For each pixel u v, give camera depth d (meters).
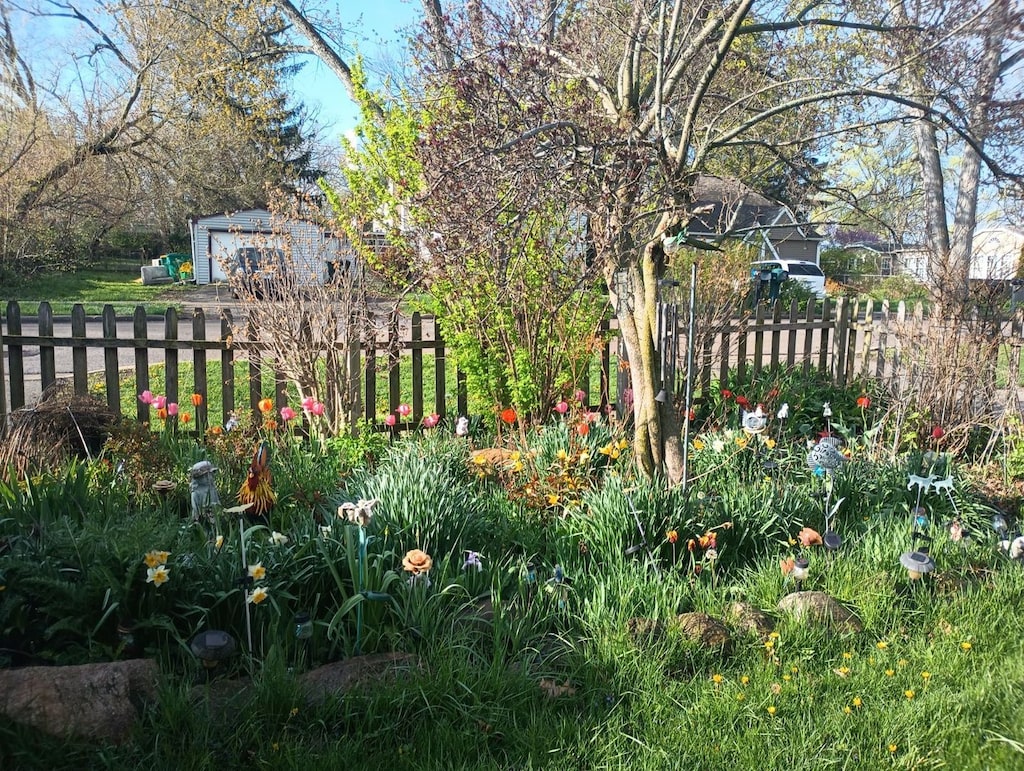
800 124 6.90
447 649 3.14
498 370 6.73
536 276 6.43
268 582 3.33
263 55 17.28
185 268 33.19
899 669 3.33
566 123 4.26
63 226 28.67
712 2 5.76
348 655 3.18
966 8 5.26
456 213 4.53
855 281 26.44
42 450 5.13
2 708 2.46
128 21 21.88
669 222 4.89
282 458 5.28
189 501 4.57
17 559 3.07
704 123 6.30
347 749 2.60
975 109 5.61
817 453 4.99
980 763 2.76
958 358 7.11
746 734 2.87
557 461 5.23
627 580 3.87
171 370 6.43
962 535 4.91
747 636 3.57
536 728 2.82
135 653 3.05
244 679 2.95
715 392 7.46
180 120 23.84
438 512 4.11
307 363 6.34
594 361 7.43
